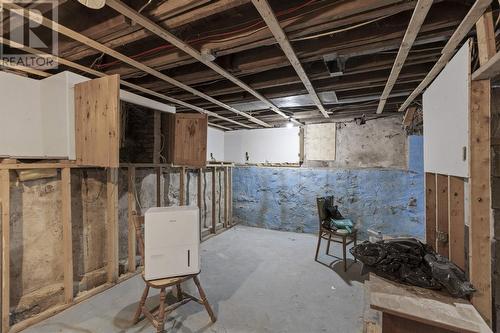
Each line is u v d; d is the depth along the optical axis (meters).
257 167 5.20
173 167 3.69
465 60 1.49
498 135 1.58
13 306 1.98
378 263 1.79
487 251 1.47
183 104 3.26
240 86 2.45
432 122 2.18
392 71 2.05
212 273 3.01
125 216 2.97
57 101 2.20
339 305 2.33
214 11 1.41
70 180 2.27
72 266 2.30
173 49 1.93
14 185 2.03
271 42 1.71
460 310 1.40
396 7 1.38
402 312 1.38
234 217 5.46
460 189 1.85
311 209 4.71
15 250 2.03
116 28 1.57
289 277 2.91
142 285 2.62
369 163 4.29
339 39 1.79
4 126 2.00
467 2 1.44
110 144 1.94
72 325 1.97
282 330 1.96
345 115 4.03
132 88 2.72
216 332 1.92
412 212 3.97
